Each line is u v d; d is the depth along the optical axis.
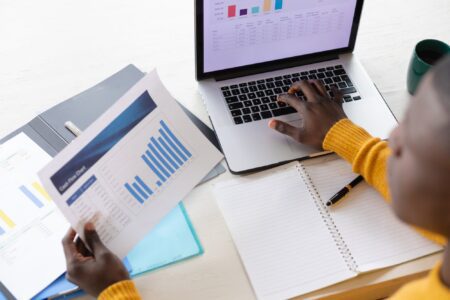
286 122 0.91
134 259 0.75
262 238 0.78
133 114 0.77
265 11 0.90
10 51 1.01
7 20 1.07
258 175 0.85
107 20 1.09
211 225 0.80
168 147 0.81
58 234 0.76
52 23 1.07
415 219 0.44
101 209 0.73
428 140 0.38
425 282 0.51
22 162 0.83
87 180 0.72
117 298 0.68
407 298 0.52
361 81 0.98
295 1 0.91
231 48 0.93
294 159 0.87
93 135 0.73
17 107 0.93
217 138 0.89
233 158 0.86
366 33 1.09
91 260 0.70
